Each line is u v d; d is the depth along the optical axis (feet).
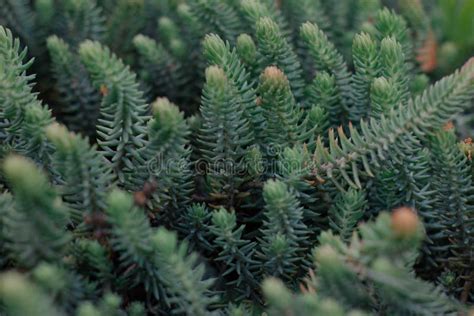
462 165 1.03
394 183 1.05
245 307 1.01
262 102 1.05
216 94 1.01
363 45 1.09
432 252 1.07
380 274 0.88
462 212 1.04
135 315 0.96
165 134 0.99
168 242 0.89
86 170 0.95
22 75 1.04
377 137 1.01
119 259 0.96
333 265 0.89
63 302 0.92
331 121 1.15
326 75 1.12
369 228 0.89
